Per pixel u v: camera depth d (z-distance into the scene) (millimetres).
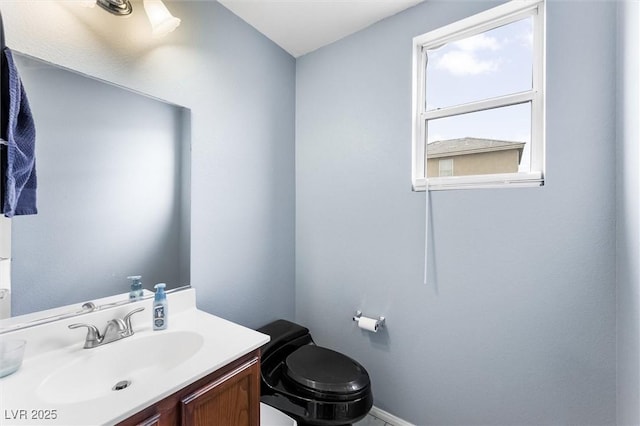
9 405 678
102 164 1073
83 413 651
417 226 1518
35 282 924
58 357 898
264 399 1335
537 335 1224
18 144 857
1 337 847
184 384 780
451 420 1431
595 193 1101
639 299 877
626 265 983
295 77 2012
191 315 1255
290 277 1982
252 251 1687
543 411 1216
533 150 1279
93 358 916
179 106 1313
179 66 1311
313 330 1940
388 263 1615
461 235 1395
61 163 971
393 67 1585
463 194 1388
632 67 922
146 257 1205
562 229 1165
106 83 1079
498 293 1307
